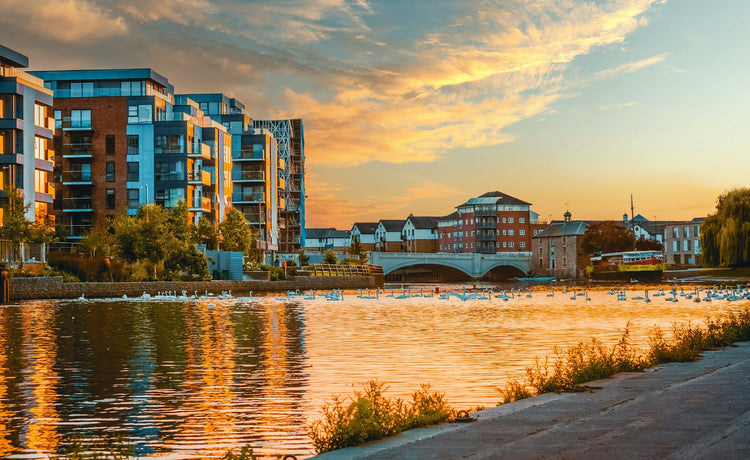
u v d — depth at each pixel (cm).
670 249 18125
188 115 10512
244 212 12269
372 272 13775
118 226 8100
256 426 1694
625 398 1324
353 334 3800
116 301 6656
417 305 6669
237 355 2919
